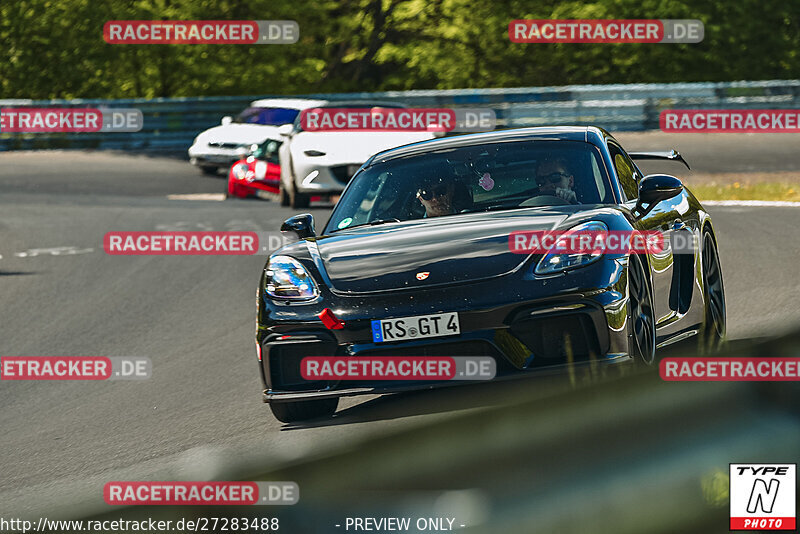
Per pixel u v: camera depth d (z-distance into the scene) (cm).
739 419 478
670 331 1939
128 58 13388
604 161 2042
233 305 3544
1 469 1809
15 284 4291
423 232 1880
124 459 1753
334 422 1823
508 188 2023
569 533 415
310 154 6075
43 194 8119
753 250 3928
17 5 13188
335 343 1731
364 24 14312
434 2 14162
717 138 10162
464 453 447
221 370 2536
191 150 9038
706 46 14088
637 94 10694
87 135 11050
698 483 439
